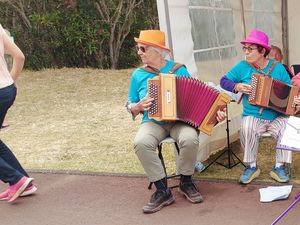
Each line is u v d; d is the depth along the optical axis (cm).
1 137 682
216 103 387
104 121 739
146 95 391
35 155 584
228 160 488
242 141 439
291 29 784
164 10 413
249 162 434
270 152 525
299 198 334
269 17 725
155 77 383
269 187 412
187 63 441
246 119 441
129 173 484
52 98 938
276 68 441
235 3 571
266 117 439
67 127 718
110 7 1249
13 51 417
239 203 389
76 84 1055
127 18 1265
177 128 400
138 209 396
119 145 604
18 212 409
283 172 429
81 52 1277
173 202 400
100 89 1000
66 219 388
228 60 551
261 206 381
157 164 392
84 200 424
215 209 382
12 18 1296
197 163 470
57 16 1225
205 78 480
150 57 401
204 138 475
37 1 1285
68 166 529
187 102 387
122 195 429
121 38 1298
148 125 404
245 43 435
